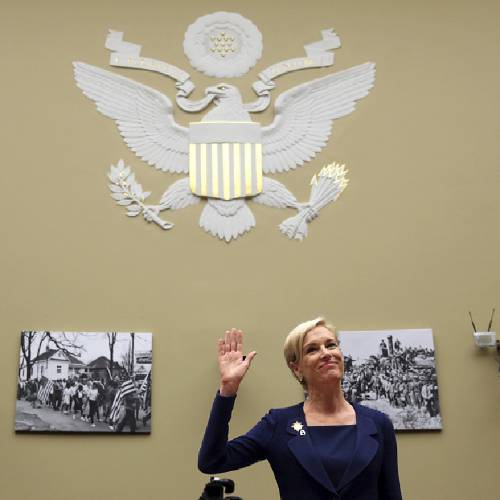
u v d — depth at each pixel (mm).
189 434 6539
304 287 6871
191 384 6637
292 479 3469
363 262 6934
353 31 7461
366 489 3420
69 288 6777
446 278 6914
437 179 7125
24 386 6527
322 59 7387
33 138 7066
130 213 6953
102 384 6566
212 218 6977
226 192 7027
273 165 7125
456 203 7074
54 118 7121
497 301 6867
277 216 7016
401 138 7215
